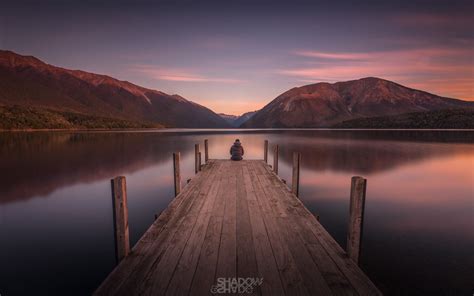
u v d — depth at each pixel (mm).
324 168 17859
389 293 4414
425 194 11273
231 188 8047
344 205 9242
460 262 5355
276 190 7801
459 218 8164
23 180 14773
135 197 10859
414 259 5512
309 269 3547
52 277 5086
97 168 18578
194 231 4766
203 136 67625
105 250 6215
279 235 4613
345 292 3090
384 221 7918
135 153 28047
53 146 36000
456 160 21797
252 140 49938
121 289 3121
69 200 10773
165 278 3330
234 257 3846
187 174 16141
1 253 6094
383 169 17578
